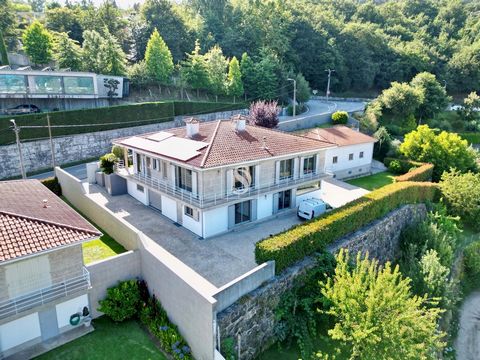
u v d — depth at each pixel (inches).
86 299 740.7
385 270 708.0
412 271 989.8
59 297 679.1
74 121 1811.0
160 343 703.7
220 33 3442.4
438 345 708.0
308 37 3718.0
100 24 3174.2
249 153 1086.4
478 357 942.4
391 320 638.5
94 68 2378.2
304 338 767.1
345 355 743.1
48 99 1956.2
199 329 652.1
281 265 807.7
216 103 2546.8
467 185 1457.9
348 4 5275.6
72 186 1274.6
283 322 788.0
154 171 1191.6
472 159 1891.0
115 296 759.7
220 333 653.3
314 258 882.8
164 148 1114.7
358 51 3912.4
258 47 3302.2
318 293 837.8
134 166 1284.4
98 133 1909.4
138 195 1321.4
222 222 1064.8
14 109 1779.0
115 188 1369.3
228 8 3801.7
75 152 1835.6
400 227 1261.1
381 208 1168.8
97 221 1098.7
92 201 1112.8
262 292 743.1
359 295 681.6
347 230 1021.8
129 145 1227.2
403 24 4972.9
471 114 3016.7
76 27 3110.2
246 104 2797.7
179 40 3102.9
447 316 1026.7
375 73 3932.1
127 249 917.8
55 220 716.0
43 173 1701.5
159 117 2170.3
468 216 1494.8
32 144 1690.5
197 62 2613.2
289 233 878.4
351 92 3949.3
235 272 850.1
